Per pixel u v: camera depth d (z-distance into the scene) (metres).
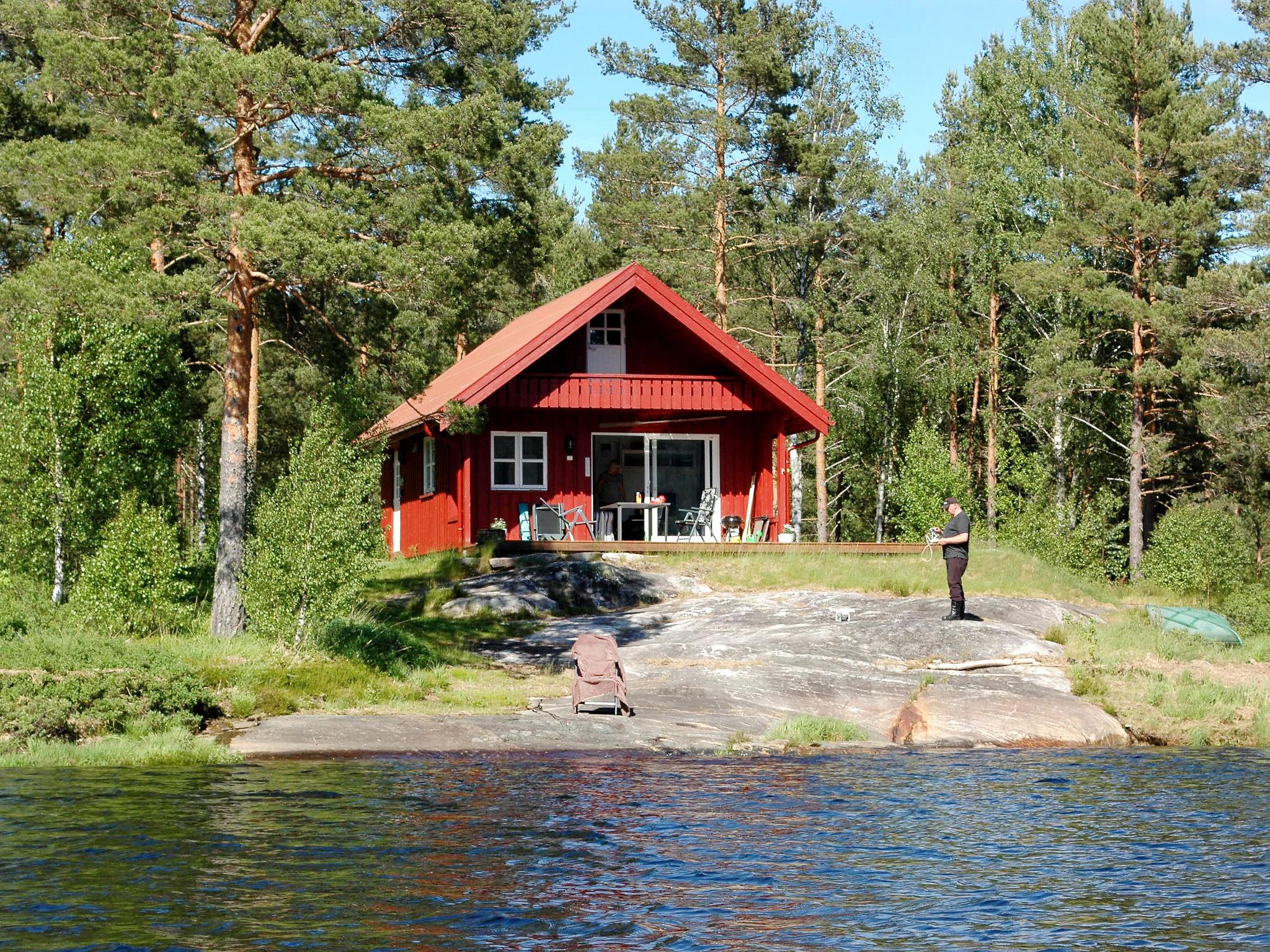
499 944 7.93
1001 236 46.22
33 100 27.36
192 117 19.69
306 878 9.35
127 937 7.94
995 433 47.97
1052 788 13.19
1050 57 48.72
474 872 9.55
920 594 26.17
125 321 18.73
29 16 26.09
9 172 20.16
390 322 21.56
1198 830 11.18
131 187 18.78
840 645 20.84
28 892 8.88
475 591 26.12
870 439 51.81
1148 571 33.66
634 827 11.11
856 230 43.38
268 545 19.33
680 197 42.31
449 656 21.61
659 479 32.78
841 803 12.28
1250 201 37.28
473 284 21.58
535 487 31.75
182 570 21.72
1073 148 45.88
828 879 9.49
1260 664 21.03
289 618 19.17
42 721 15.26
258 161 22.11
